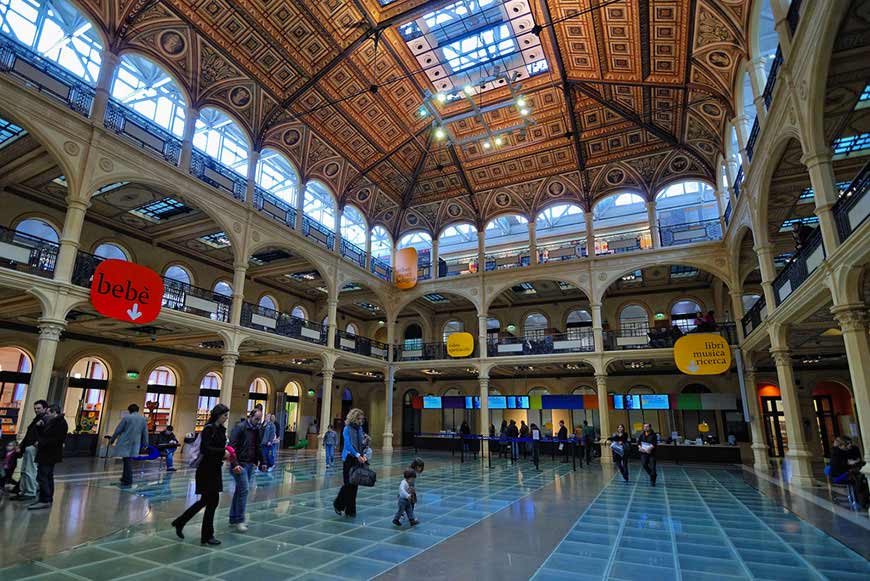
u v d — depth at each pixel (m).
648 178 19.67
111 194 13.86
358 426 7.43
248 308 16.14
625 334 23.58
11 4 11.16
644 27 13.42
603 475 13.37
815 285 9.02
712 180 18.73
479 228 23.12
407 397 28.52
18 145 11.35
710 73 13.92
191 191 13.91
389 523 6.75
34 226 13.76
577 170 20.42
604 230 24.45
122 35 12.23
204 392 19.81
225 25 13.58
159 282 12.65
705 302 22.58
